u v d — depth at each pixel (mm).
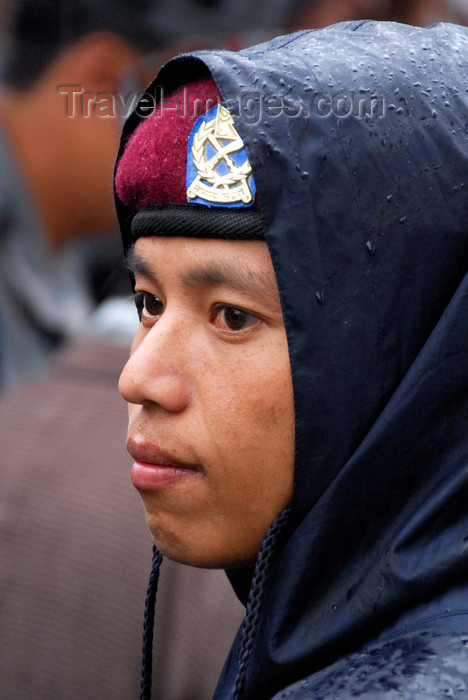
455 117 2455
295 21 5801
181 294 2363
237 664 2625
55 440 3965
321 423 2322
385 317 2363
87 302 6309
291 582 2344
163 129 2441
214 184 2330
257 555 2404
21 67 5664
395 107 2393
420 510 2314
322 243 2312
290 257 2281
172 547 2400
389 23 2666
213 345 2336
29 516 3773
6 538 3750
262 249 2312
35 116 5742
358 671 2092
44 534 3736
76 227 6047
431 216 2391
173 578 3639
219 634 3566
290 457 2340
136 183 2479
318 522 2332
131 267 2885
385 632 2273
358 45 2510
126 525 3730
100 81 5520
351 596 2332
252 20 5734
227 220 2307
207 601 3596
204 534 2367
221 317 2348
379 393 2375
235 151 2334
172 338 2348
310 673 2357
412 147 2393
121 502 3770
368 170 2348
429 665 2029
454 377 2336
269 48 2586
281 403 2314
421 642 2113
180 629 3582
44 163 5824
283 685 2373
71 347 4426
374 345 2355
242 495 2340
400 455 2340
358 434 2369
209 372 2320
